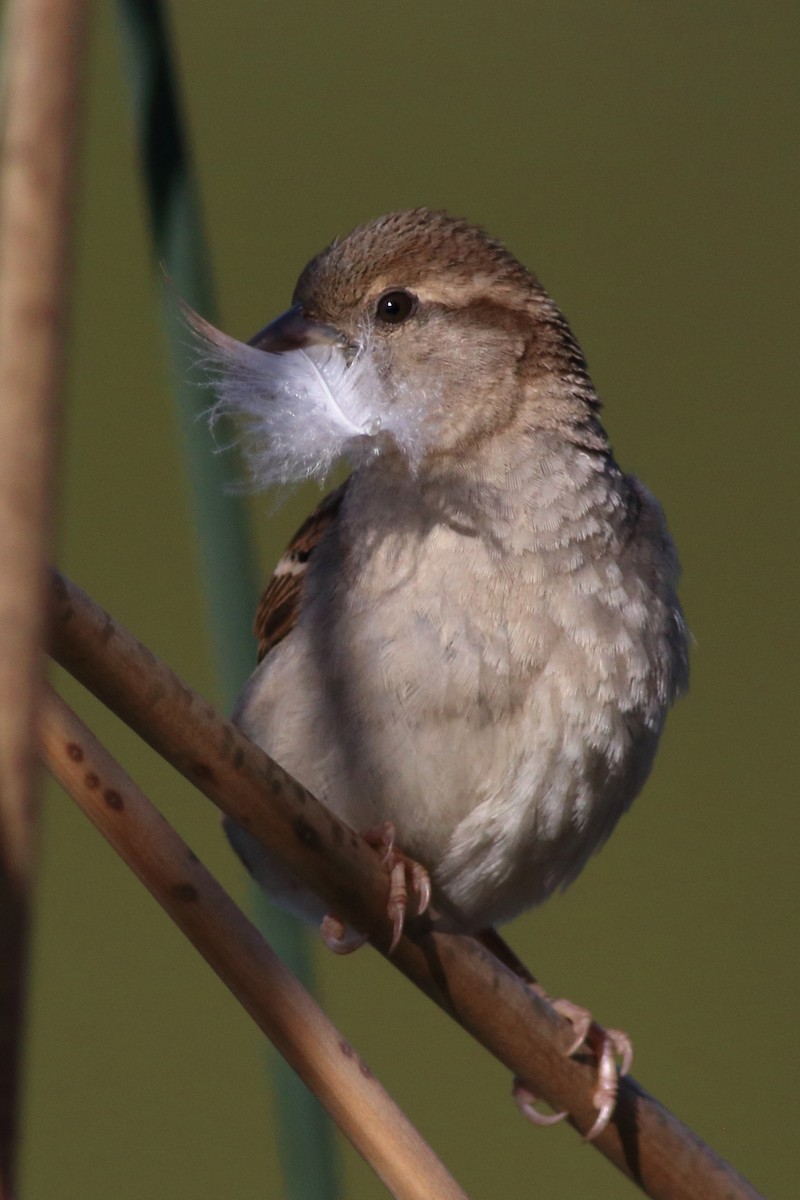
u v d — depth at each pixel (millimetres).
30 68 2139
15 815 2051
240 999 2781
